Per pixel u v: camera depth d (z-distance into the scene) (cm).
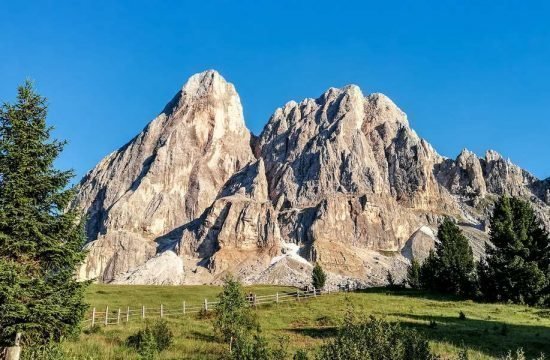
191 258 18975
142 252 19738
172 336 3070
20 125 2111
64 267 2145
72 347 2602
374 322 1688
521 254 5881
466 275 6412
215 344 3086
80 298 2133
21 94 2170
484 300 5784
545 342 3116
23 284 1959
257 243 18938
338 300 5547
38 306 1927
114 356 2564
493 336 3303
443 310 4722
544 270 5834
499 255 5947
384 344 1541
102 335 3344
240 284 3384
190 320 4406
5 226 2020
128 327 3762
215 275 17612
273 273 16788
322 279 8356
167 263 18212
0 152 2092
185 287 9519
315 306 5097
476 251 17762
